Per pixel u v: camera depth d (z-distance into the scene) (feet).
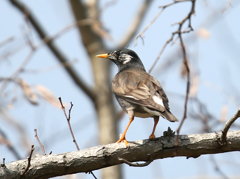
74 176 39.50
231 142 30.83
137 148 31.22
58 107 40.75
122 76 42.01
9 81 41.42
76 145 31.86
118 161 31.32
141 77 40.52
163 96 38.06
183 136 31.42
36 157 30.53
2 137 39.68
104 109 68.39
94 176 31.42
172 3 28.84
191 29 28.55
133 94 37.86
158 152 31.32
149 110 35.91
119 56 48.65
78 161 30.71
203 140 31.09
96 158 30.86
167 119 32.73
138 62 48.14
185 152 31.30
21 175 29.27
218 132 31.53
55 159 30.40
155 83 39.34
